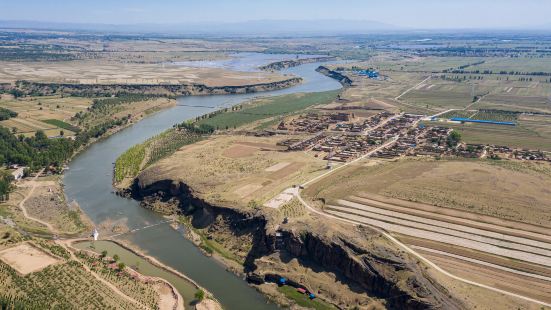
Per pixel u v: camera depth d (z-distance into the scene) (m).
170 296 152.00
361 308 145.50
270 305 150.88
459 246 167.62
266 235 175.38
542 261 157.88
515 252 163.38
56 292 141.00
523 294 141.50
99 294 144.00
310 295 153.12
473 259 159.88
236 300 153.12
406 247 167.38
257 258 174.12
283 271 164.50
